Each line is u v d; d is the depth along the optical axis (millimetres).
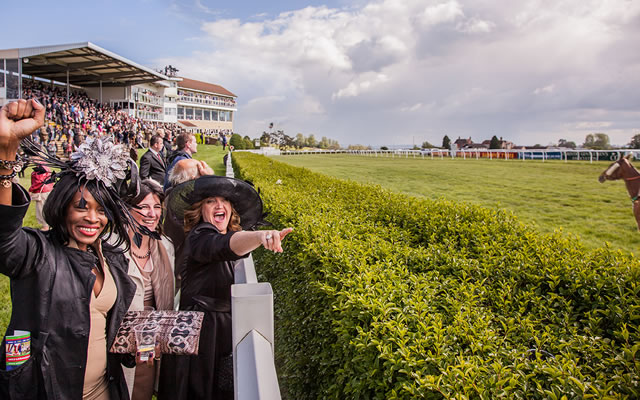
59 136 24938
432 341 1746
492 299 2414
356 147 75438
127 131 31312
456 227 3959
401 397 1490
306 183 8609
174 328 1868
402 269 2709
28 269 1466
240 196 2396
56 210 1569
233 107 81625
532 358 1793
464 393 1402
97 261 1723
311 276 2822
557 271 2590
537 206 9648
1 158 1312
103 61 32906
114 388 1852
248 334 1809
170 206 2518
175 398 2131
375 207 5445
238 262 2762
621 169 4562
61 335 1529
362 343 1788
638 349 1675
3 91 26531
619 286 2260
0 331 3771
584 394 1363
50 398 1510
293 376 2795
